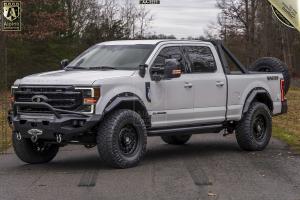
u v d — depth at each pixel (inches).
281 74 527.8
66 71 421.1
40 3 1405.0
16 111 397.1
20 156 419.8
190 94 435.5
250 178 359.6
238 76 475.5
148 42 433.4
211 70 457.7
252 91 485.1
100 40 1793.8
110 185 340.8
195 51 450.3
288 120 753.6
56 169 401.4
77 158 455.2
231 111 466.9
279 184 341.7
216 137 592.7
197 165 409.7
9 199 310.7
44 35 1411.2
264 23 2354.8
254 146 480.4
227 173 376.8
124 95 389.1
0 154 482.0
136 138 398.6
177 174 373.7
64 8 1628.9
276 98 515.8
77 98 376.5
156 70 414.3
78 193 321.4
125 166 392.2
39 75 404.5
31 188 336.5
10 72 1403.8
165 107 418.9
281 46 2632.9
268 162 420.5
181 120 431.5
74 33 1717.5
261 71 556.1
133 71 405.4
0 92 1162.0
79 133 375.6
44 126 378.9
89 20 1839.3
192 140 569.9
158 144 542.9
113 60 426.3
